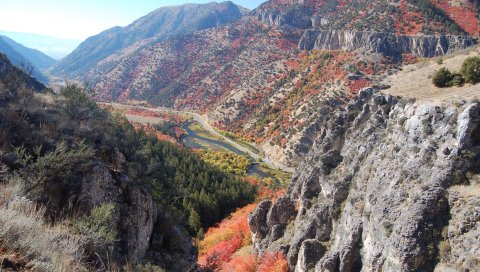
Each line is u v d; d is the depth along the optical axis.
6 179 16.38
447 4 171.62
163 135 133.38
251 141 145.50
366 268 21.86
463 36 139.25
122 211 21.66
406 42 145.75
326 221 28.58
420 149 21.56
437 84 27.58
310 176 32.66
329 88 131.62
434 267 17.94
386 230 20.53
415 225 18.95
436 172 19.97
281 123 137.25
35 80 52.22
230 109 180.75
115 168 25.62
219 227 55.03
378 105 29.30
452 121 20.70
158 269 16.59
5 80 32.50
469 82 25.83
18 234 8.59
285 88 167.62
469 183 19.02
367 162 26.30
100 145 26.88
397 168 22.34
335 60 159.88
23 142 20.83
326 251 26.89
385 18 166.50
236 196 69.75
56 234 10.58
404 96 27.77
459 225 17.97
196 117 198.88
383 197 22.05
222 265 37.94
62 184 18.69
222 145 141.00
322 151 33.38
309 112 125.31
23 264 7.80
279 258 30.38
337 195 28.00
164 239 26.50
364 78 127.56
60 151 19.53
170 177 62.75
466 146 19.66
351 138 30.59
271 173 106.81
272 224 35.81
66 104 32.91
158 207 29.89
